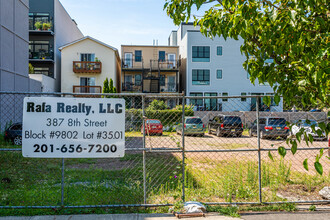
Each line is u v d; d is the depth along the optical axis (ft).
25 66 63.41
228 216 14.60
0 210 15.01
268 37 9.25
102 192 18.39
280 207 15.87
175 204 15.55
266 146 44.60
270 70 9.96
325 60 8.43
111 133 15.88
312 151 37.86
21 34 60.95
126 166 28.27
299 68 9.42
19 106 57.41
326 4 9.11
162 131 19.65
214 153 37.73
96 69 103.60
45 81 85.15
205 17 11.82
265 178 21.45
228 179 20.51
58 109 15.62
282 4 9.66
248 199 17.21
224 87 114.01
